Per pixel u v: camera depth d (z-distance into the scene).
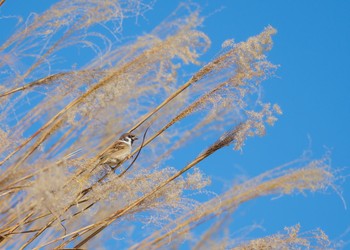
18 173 12.63
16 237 13.09
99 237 13.42
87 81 13.30
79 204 13.35
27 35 13.34
